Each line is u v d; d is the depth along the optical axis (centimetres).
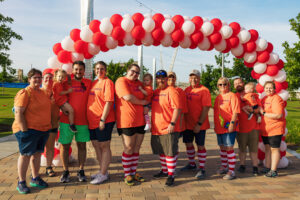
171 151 407
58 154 496
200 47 521
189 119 474
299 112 2305
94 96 406
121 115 407
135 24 472
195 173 479
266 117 466
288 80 1087
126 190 383
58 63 477
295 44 1091
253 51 525
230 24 512
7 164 498
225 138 448
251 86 481
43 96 379
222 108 452
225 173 472
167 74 425
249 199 355
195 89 471
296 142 786
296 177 457
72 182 413
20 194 360
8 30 993
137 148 429
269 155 482
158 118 417
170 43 500
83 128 412
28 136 362
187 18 505
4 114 1452
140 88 419
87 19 557
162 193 374
